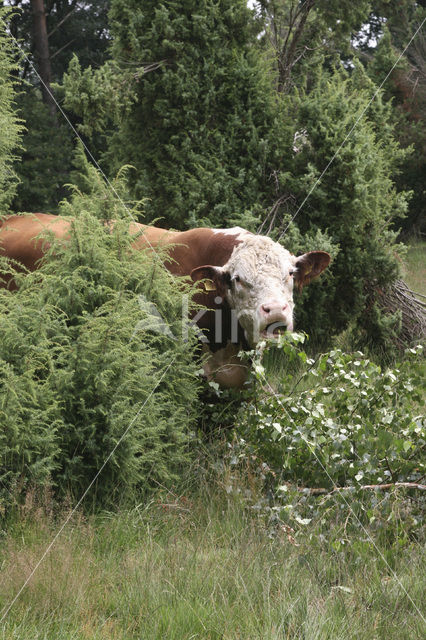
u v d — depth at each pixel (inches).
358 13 780.0
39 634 223.8
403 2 1401.3
